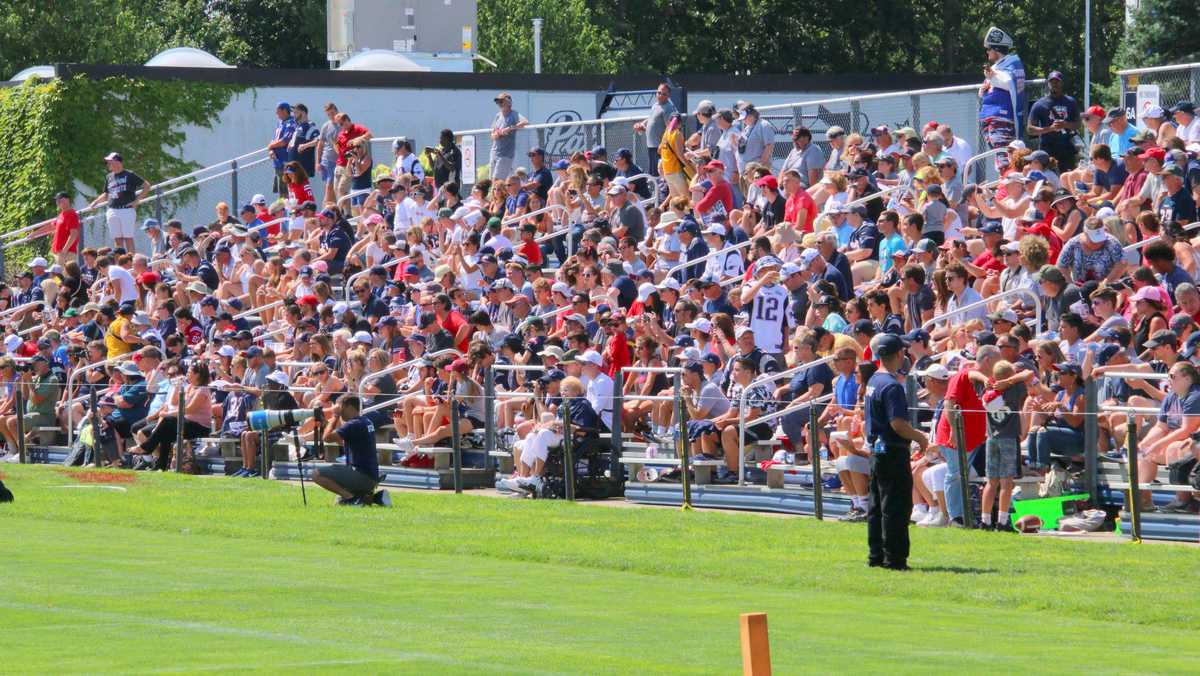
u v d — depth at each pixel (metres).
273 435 54.12
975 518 37.78
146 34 154.75
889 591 29.22
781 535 37.03
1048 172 50.03
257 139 89.94
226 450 55.25
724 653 22.77
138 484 49.81
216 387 55.84
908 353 41.28
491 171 71.75
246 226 77.31
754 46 169.38
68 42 145.88
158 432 55.88
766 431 44.34
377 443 52.03
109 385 60.69
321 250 69.38
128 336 61.53
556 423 46.78
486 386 49.84
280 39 179.00
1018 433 37.19
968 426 37.38
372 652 22.80
